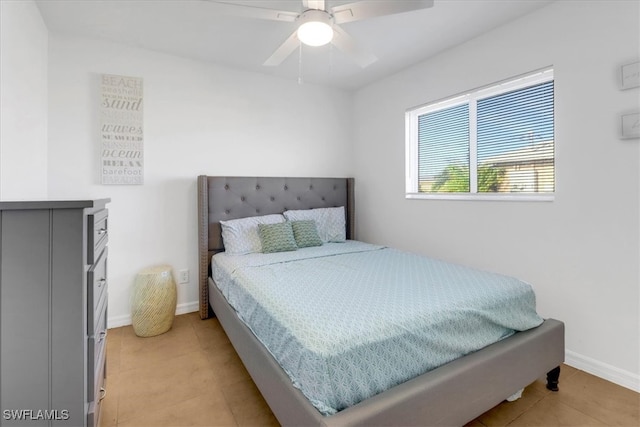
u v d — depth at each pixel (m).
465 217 2.53
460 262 2.57
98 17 2.10
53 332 0.92
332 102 3.57
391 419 1.03
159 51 2.61
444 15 2.10
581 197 1.87
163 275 2.44
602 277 1.80
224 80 2.91
